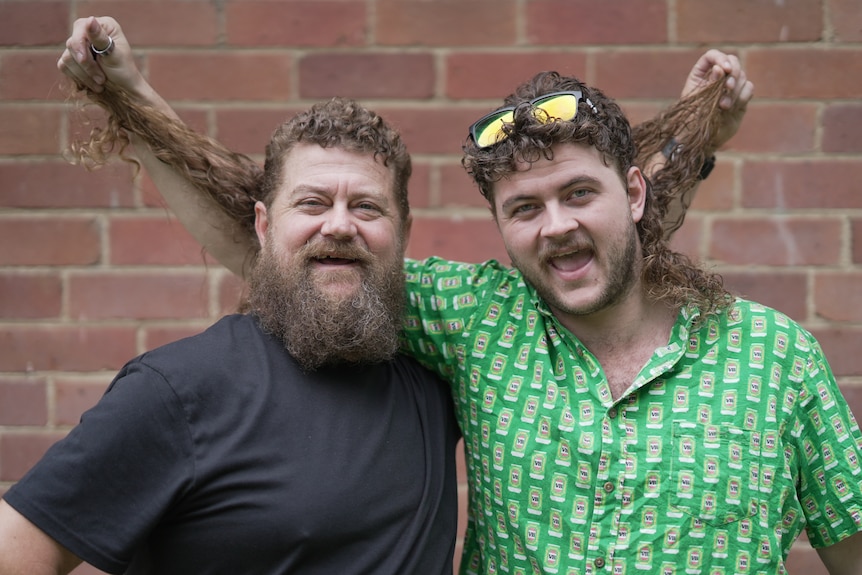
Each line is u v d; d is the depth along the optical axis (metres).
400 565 1.23
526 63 1.86
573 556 1.28
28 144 1.86
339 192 1.33
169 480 1.20
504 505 1.34
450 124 1.87
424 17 1.86
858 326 1.83
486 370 1.39
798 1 1.84
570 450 1.30
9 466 1.86
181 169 1.51
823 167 1.84
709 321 1.35
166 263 1.87
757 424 1.28
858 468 1.30
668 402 1.31
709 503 1.26
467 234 1.87
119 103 1.46
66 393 1.87
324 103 1.43
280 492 1.21
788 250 1.85
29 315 1.87
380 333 1.33
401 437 1.31
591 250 1.32
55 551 1.16
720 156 1.85
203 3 1.86
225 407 1.25
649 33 1.85
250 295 1.46
